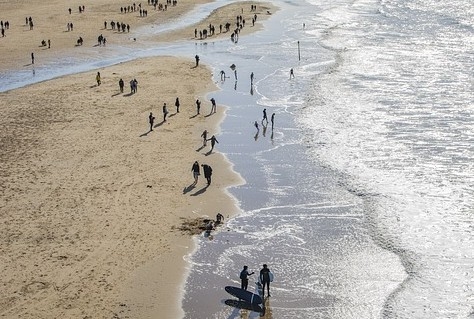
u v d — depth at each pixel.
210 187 39.59
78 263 30.53
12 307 27.00
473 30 92.25
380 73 67.31
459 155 43.41
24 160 43.81
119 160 43.91
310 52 80.00
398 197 37.53
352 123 51.03
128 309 27.02
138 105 57.22
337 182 39.97
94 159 44.06
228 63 74.88
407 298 27.77
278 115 54.03
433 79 63.84
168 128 50.94
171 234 33.50
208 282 29.17
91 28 96.00
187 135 49.28
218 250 31.98
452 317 26.41
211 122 52.50
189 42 88.19
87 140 47.94
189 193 38.72
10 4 117.31
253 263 30.81
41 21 100.31
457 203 36.44
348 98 58.19
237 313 26.81
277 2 129.25
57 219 35.00
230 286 28.33
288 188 39.31
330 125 50.84
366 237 33.09
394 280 29.20
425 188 38.56
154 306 27.28
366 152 44.75
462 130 48.19
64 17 104.31
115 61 76.12
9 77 68.56
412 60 73.12
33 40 86.88
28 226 34.16
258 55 79.06
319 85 63.19
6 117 53.84
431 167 41.59
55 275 29.48
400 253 31.42
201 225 34.50
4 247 31.92
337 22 103.62
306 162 43.44
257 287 28.53
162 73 69.38
